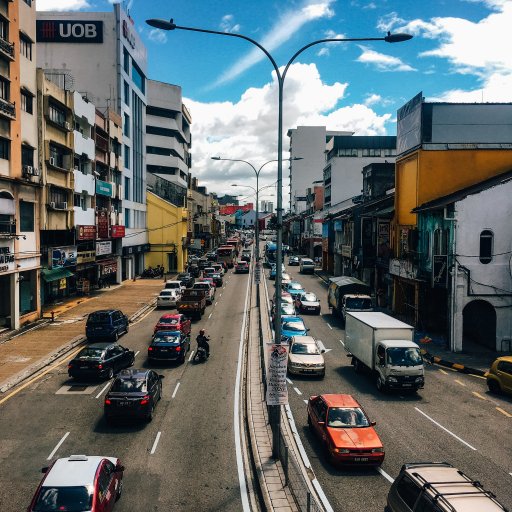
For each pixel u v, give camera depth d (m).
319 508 10.64
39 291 38.19
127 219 63.94
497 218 30.16
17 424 18.03
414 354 22.31
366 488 13.61
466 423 18.83
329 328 37.84
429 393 22.75
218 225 150.75
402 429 18.11
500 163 36.31
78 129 46.53
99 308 43.56
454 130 36.53
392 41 15.96
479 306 32.75
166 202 74.94
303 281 67.25
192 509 12.54
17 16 33.72
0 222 31.86
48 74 47.88
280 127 16.52
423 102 36.44
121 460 15.19
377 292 46.19
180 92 99.69
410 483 10.12
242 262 78.50
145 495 13.16
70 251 42.62
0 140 31.89
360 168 87.50
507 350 30.38
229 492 13.40
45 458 15.24
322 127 146.62
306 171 147.12
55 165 40.50
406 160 39.59
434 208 31.48
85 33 58.91
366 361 24.30
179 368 26.27
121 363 24.92
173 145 98.38
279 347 14.98
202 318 41.22
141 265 73.06
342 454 14.61
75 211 44.88
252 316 41.97
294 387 23.34
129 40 63.25
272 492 13.06
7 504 12.58
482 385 24.19
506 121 36.53
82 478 10.86
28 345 29.95
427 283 34.12
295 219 130.25
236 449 16.14
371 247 50.69
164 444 16.42
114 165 56.53
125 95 62.59
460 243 30.12
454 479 9.99
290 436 17.34
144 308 44.47
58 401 20.59
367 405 20.86
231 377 24.59
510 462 15.39
